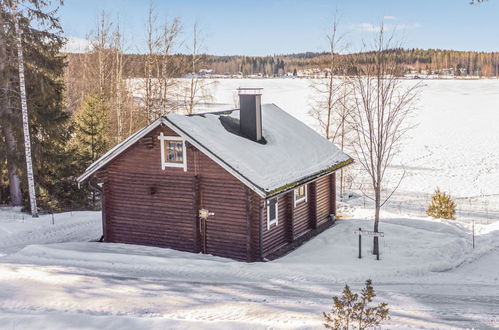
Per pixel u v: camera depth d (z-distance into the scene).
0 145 25.16
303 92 121.44
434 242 20.08
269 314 11.73
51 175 27.58
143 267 16.77
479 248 20.08
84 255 17.98
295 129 23.86
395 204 31.39
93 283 14.58
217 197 18.47
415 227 23.44
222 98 107.50
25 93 23.67
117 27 40.88
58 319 10.79
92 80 43.50
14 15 22.83
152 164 19.52
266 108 24.69
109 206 20.73
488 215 28.23
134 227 20.30
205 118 19.89
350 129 33.66
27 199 26.64
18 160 25.22
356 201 32.22
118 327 10.44
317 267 16.80
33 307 12.12
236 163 17.47
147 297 13.26
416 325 11.00
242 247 18.17
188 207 19.02
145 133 18.78
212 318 11.35
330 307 12.49
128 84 39.88
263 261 17.92
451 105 87.38
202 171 18.58
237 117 22.08
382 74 17.47
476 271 17.20
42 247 18.81
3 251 19.44
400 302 13.42
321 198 23.20
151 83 34.19
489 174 39.75
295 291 14.37
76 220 24.38
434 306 13.07
